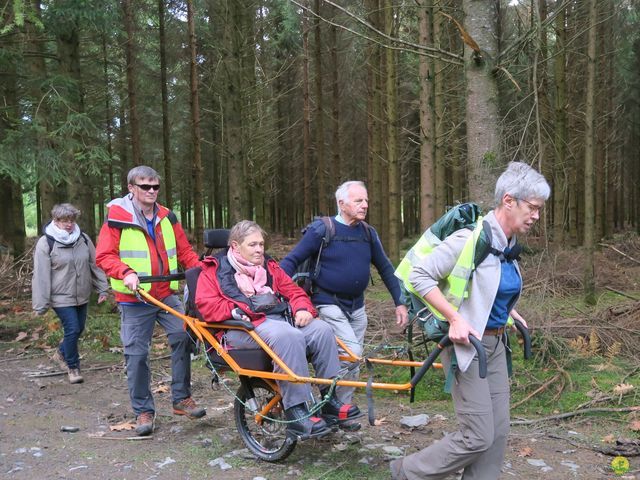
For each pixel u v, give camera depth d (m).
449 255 2.82
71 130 8.65
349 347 4.19
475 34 4.78
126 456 4.08
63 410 5.20
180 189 27.27
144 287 4.53
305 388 3.65
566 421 4.70
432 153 8.80
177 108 19.28
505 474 3.74
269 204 27.70
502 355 2.99
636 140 22.55
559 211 11.93
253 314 3.84
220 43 11.61
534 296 6.43
